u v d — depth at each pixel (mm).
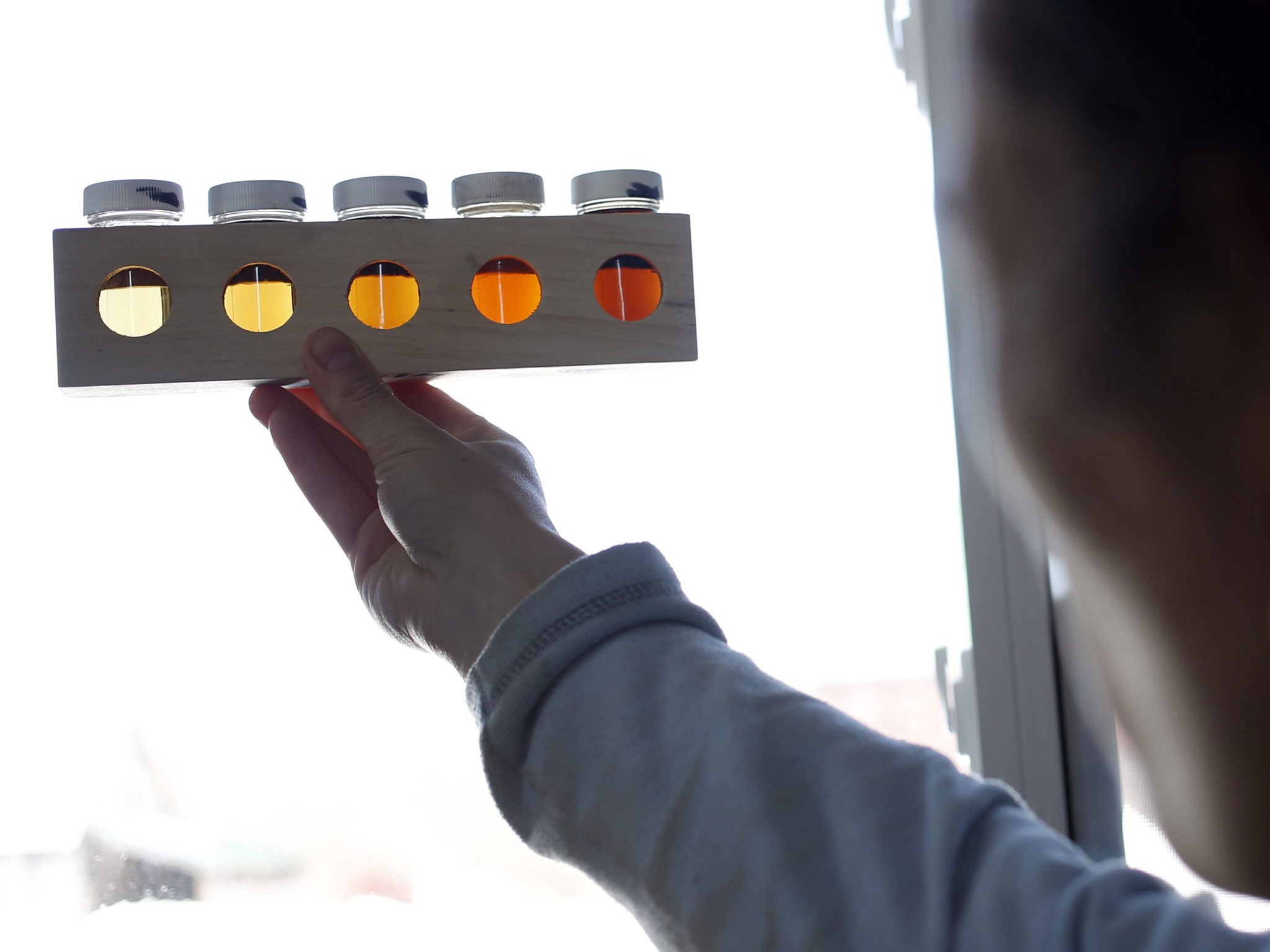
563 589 658
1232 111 445
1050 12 479
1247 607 485
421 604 721
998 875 593
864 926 595
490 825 1041
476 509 706
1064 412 487
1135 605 500
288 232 819
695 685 635
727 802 614
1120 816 1030
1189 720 511
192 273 814
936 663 1075
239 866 1021
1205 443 469
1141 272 464
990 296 527
